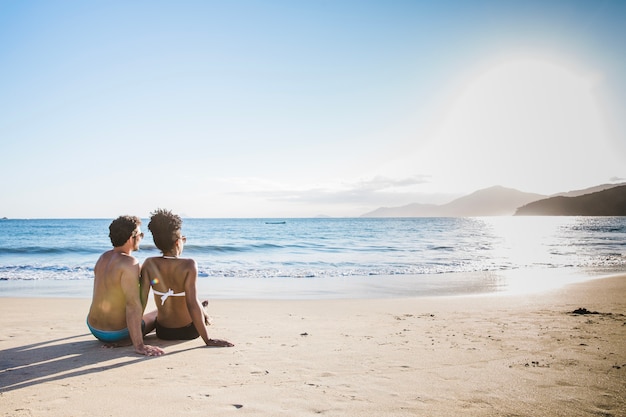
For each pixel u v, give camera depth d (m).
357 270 14.45
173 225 3.98
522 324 5.21
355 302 7.74
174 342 4.09
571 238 36.22
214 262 18.11
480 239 35.56
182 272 3.97
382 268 15.16
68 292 9.37
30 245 27.97
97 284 3.84
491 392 2.65
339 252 23.72
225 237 39.84
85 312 6.34
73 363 3.29
